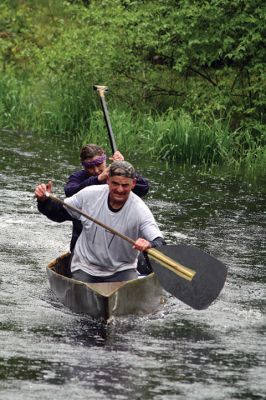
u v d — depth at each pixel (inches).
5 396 722.8
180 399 729.6
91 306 911.7
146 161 1766.7
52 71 2119.8
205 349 845.2
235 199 1498.5
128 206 941.8
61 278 954.1
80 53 2021.4
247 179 1662.2
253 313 960.3
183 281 911.0
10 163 1685.5
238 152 1834.4
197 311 962.1
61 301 965.2
